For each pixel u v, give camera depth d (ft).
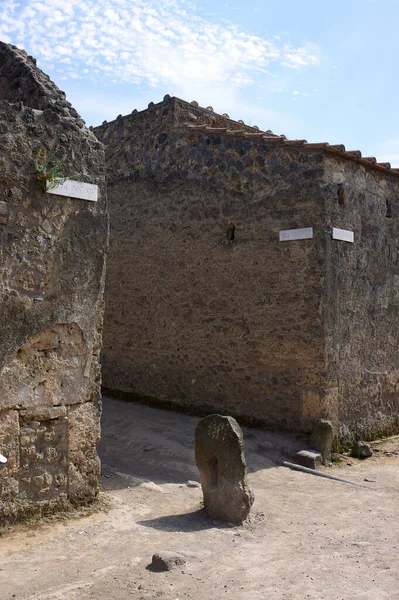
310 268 30.14
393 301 35.09
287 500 23.24
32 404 18.62
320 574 15.90
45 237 18.95
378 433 33.73
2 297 17.99
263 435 30.40
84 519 19.08
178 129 35.81
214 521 19.83
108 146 39.91
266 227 31.78
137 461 27.35
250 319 32.30
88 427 20.06
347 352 31.37
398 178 35.68
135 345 37.63
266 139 31.50
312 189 30.17
